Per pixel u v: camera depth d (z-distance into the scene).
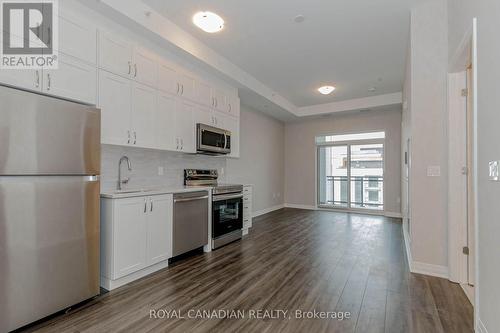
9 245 1.72
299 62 4.24
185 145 3.63
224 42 3.61
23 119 1.78
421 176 2.84
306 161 7.71
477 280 1.75
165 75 3.33
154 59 3.18
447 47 2.71
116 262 2.45
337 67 4.43
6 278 1.71
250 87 4.81
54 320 1.94
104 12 2.57
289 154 8.00
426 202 2.81
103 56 2.60
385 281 2.63
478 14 1.76
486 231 1.62
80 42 2.40
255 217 6.25
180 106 3.55
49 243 1.93
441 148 2.75
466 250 2.56
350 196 7.08
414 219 2.86
